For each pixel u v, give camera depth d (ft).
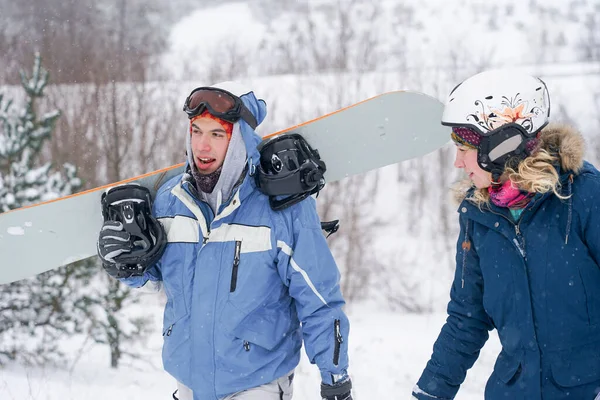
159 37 92.73
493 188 7.74
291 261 8.75
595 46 130.21
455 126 7.63
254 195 8.92
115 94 54.19
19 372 22.13
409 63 110.93
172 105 64.49
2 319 25.14
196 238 8.96
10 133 28.09
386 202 73.92
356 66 89.04
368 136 10.94
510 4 159.12
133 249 9.11
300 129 10.76
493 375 8.17
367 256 59.93
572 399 7.46
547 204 7.41
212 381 8.75
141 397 18.54
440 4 158.10
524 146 7.38
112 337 24.00
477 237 8.06
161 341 27.61
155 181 10.30
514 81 7.43
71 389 19.29
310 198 9.19
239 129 8.75
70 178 27.48
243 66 100.17
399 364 21.63
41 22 73.77
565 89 96.99
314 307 8.83
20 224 10.66
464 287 8.59
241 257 8.70
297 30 111.55
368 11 111.24
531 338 7.52
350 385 8.99
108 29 78.02
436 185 76.02
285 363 9.02
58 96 59.21
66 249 10.76
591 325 7.36
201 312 8.73
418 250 62.54
